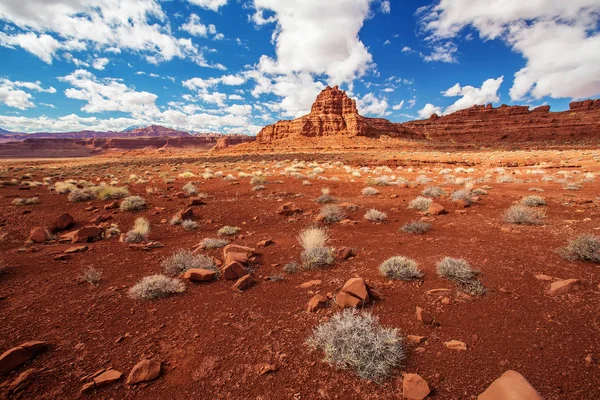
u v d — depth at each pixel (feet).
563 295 14.85
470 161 137.49
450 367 10.59
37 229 28.68
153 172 108.37
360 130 369.50
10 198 48.85
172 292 17.39
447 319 13.50
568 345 11.30
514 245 22.44
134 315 15.03
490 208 36.14
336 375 10.50
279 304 15.66
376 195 48.98
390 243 24.82
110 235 29.96
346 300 14.78
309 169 111.65
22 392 10.07
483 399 8.87
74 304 16.19
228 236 29.37
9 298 16.90
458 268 17.30
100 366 11.36
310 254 21.07
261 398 9.68
